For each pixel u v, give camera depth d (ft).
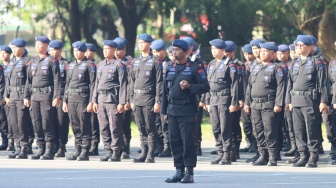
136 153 97.60
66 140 91.56
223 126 83.76
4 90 95.45
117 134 85.81
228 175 73.00
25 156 89.71
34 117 87.97
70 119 88.48
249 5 157.69
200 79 65.82
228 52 85.56
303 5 138.00
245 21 160.25
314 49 81.56
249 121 98.63
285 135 98.63
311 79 80.02
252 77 83.05
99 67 86.12
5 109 98.12
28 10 165.89
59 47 87.97
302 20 143.84
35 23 171.94
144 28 176.86
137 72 83.76
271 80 81.92
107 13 173.27
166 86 66.59
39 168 78.54
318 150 81.00
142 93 83.61
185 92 65.77
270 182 67.87
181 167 67.15
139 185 65.21
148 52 84.07
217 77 83.71
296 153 84.69
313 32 143.84
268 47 82.07
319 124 80.79
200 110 91.86
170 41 171.63
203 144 111.55
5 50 94.94
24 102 88.33
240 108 84.07
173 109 66.08
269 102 81.92
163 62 83.25
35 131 88.79
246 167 80.94
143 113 84.07
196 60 66.54
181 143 66.80
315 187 64.69
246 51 94.63
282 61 91.76
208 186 64.75
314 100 80.18
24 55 91.56
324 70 79.97
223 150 84.17
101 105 85.97
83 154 87.92
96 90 86.48
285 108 82.07
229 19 161.17
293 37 159.84
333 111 86.48
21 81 90.22
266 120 82.23
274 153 82.53
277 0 143.33
